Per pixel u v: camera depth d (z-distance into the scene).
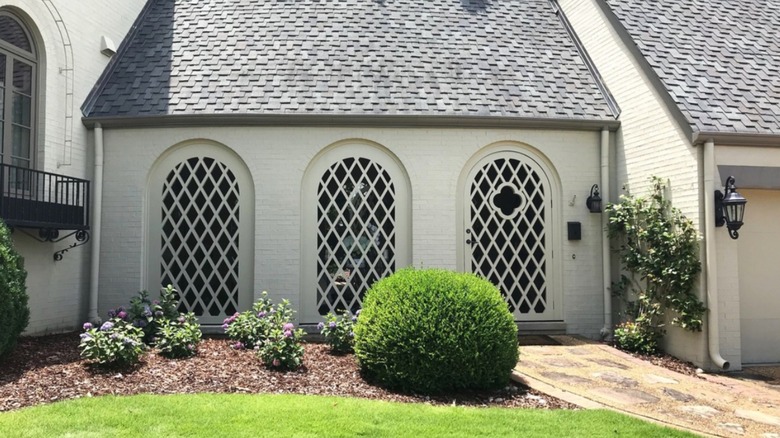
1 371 5.54
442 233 8.83
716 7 10.16
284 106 8.66
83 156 8.60
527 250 9.11
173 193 8.80
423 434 4.39
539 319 9.06
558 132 9.18
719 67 8.64
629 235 8.53
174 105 8.70
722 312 7.35
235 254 8.77
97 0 9.03
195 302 8.72
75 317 8.45
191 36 9.98
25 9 7.49
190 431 4.21
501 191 9.15
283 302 7.33
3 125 7.25
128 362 5.82
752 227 8.02
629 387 6.25
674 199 7.85
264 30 10.06
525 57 10.11
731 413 5.53
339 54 9.63
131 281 8.62
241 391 5.34
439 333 5.62
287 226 8.66
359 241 8.84
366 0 10.98
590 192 9.17
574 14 10.60
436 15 10.81
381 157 8.93
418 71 9.47
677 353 7.79
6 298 5.59
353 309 8.75
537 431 4.58
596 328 9.06
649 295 8.07
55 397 4.88
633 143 8.76
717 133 7.35
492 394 5.77
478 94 9.20
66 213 7.67
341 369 6.25
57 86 8.09
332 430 4.36
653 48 8.74
